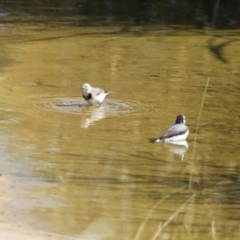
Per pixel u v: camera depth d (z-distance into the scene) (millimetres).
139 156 13195
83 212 10328
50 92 18047
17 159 12688
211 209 10703
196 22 30641
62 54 23312
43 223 9773
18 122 15156
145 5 35312
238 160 13133
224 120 15812
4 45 24734
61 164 12523
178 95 18000
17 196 10820
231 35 27469
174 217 10312
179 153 13414
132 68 21266
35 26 29156
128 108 16625
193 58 22922
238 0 35531
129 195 11164
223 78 20078
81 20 31016
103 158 12969
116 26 29391
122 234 9555
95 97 16641
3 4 35781
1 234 9094
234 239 9602
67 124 15125
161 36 27062
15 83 18953
